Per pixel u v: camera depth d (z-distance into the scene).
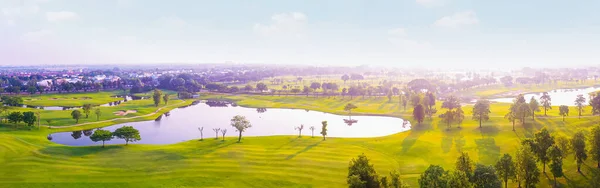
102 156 101.56
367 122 179.62
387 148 115.19
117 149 109.62
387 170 91.44
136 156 101.94
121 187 77.44
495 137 122.81
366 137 138.62
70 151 105.75
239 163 95.31
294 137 132.62
